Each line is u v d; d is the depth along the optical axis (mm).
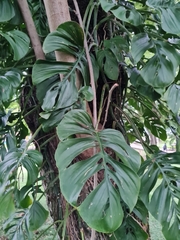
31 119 1244
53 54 943
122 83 1171
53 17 772
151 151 1025
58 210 1166
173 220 710
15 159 797
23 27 1153
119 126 1089
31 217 895
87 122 693
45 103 792
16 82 876
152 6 823
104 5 787
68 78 797
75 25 757
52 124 811
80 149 628
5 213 815
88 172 586
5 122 1112
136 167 634
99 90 1041
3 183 751
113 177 583
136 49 837
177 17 796
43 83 900
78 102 793
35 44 897
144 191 782
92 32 997
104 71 954
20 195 900
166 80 810
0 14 834
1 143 1094
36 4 1150
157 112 1484
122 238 849
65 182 571
